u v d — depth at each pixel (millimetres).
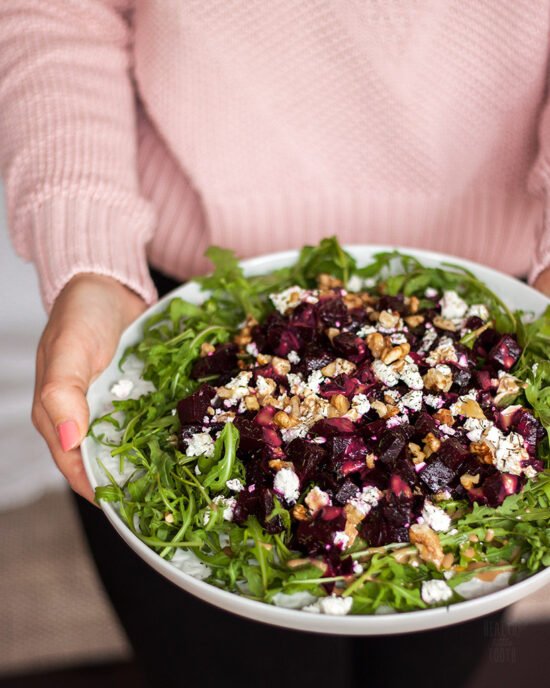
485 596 750
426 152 1212
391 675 1188
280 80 1170
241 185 1301
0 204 2141
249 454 894
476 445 871
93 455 937
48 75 1251
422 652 1158
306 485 861
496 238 1327
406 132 1188
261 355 1006
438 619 748
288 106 1195
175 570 786
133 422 948
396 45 1096
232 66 1163
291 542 831
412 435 884
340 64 1137
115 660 1849
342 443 862
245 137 1243
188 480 889
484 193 1283
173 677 1210
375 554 796
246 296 1130
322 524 798
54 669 1836
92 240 1151
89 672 1823
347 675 1171
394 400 935
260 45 1139
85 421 943
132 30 1326
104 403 1013
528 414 902
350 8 1071
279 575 785
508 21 1085
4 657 1868
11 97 1259
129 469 925
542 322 1020
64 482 2287
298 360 1004
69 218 1168
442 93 1147
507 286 1123
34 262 1173
